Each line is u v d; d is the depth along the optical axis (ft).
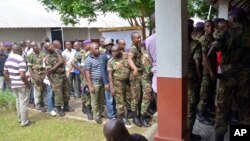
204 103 16.79
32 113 24.57
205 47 15.56
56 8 37.22
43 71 24.99
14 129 20.59
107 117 21.74
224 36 12.33
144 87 18.47
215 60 12.68
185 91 12.34
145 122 19.01
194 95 13.43
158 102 12.30
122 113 19.35
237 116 15.23
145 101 18.63
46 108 25.41
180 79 11.80
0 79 32.04
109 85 19.89
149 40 15.47
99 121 20.77
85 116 22.77
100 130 19.40
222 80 12.68
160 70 12.07
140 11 35.40
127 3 31.42
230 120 15.12
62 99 23.39
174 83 11.92
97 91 20.38
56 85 22.88
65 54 29.12
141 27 29.45
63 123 21.34
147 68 18.21
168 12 11.56
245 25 12.32
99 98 20.76
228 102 12.71
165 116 12.25
